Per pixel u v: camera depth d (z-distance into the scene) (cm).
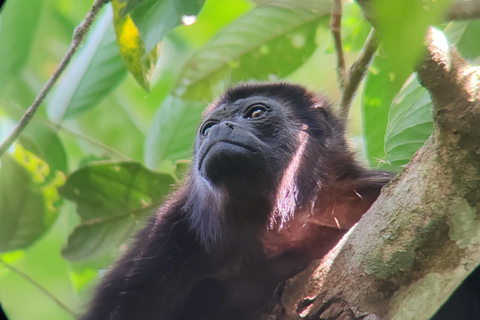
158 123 984
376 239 525
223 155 712
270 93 871
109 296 750
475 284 662
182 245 796
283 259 759
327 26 928
